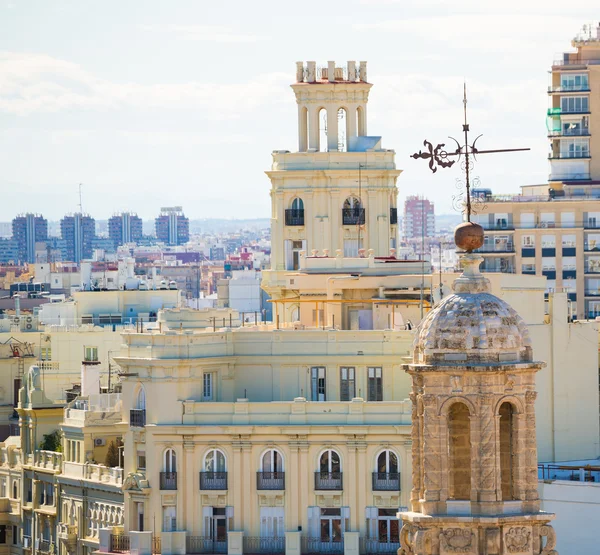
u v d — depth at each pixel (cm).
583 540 15662
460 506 8350
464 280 8531
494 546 8300
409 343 19312
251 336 19662
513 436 8381
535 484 8388
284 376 19550
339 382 19475
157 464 19262
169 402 19262
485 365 8319
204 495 19075
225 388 19588
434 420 8356
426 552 8319
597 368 19188
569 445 19000
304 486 18838
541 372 18875
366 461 18712
